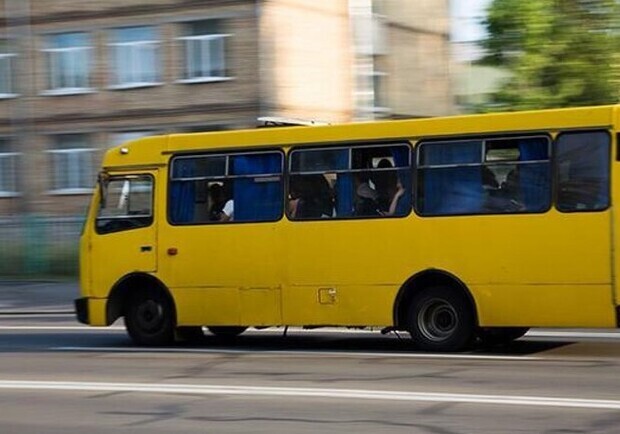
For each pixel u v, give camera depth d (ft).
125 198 64.18
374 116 163.73
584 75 103.09
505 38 104.27
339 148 58.18
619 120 52.29
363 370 50.11
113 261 64.03
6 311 96.07
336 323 57.98
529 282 53.72
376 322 57.06
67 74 144.36
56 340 69.21
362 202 57.52
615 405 39.58
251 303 60.13
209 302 61.36
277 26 133.28
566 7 103.86
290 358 55.62
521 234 53.88
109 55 140.97
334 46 142.61
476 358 53.78
